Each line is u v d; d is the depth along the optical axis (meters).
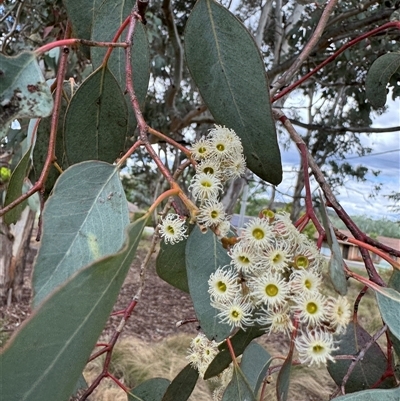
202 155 0.17
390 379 0.21
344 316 0.13
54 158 0.16
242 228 0.15
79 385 0.25
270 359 0.21
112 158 0.22
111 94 0.21
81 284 0.11
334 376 0.22
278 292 0.14
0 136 0.14
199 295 0.19
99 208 0.14
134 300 0.20
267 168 0.21
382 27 0.25
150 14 0.73
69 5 0.23
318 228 0.16
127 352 0.93
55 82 0.23
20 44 0.51
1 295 1.15
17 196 0.22
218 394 0.25
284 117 0.22
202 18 0.20
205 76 0.21
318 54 0.67
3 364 0.10
